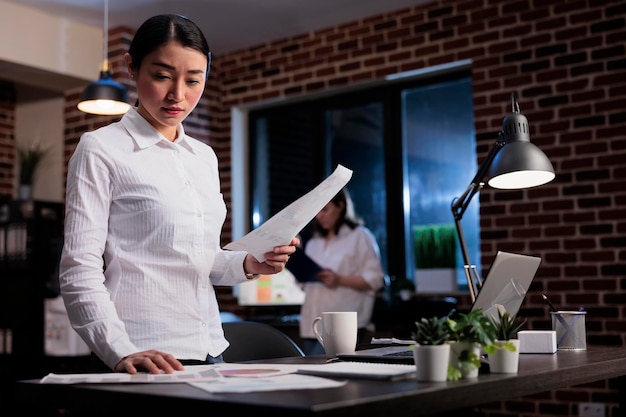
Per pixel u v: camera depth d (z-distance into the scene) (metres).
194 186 1.83
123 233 1.73
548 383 1.52
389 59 5.20
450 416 1.64
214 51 5.96
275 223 1.72
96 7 5.03
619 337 4.21
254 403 1.07
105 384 1.31
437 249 4.89
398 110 5.41
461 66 5.00
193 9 5.10
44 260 4.77
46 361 4.73
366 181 5.55
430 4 5.04
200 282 1.80
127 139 1.77
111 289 1.71
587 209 4.37
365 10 5.19
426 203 5.28
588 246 4.34
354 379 1.35
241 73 5.92
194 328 1.77
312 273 4.16
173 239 1.75
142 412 1.20
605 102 4.36
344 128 5.68
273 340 2.27
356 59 5.35
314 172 5.75
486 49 4.79
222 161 5.99
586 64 4.43
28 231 4.77
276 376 1.37
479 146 4.77
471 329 1.39
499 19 4.76
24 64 5.00
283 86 5.70
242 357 2.25
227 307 5.84
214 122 5.97
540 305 4.47
